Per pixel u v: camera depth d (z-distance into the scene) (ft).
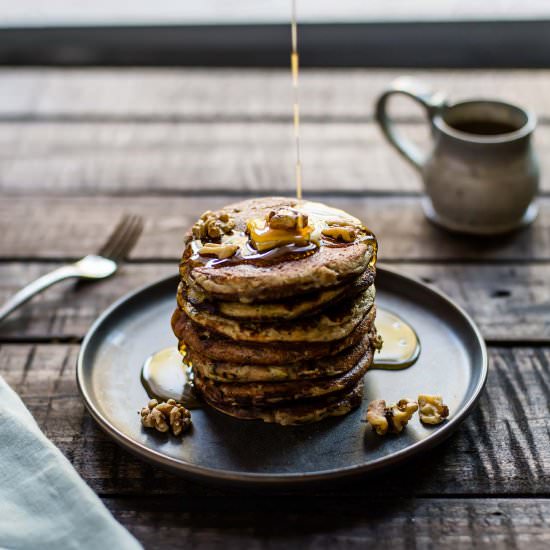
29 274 2.74
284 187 3.09
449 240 2.84
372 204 3.01
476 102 2.89
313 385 2.16
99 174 3.17
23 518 1.99
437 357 2.32
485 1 4.06
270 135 3.37
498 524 2.03
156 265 2.76
